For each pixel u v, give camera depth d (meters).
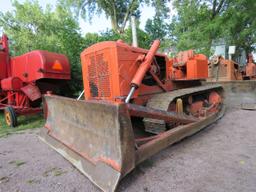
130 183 2.31
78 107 2.78
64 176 2.54
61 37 7.69
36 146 3.62
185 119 3.40
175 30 15.84
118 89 3.29
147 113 2.72
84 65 3.93
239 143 3.38
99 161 2.40
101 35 8.68
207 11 14.58
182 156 2.97
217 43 15.76
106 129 2.34
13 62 6.17
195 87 4.89
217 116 4.79
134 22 4.81
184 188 2.19
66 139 3.22
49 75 5.41
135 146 2.36
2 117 6.39
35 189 2.29
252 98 7.24
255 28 13.10
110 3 17.48
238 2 12.62
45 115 4.00
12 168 2.82
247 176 2.37
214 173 2.46
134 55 3.54
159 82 4.11
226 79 7.93
